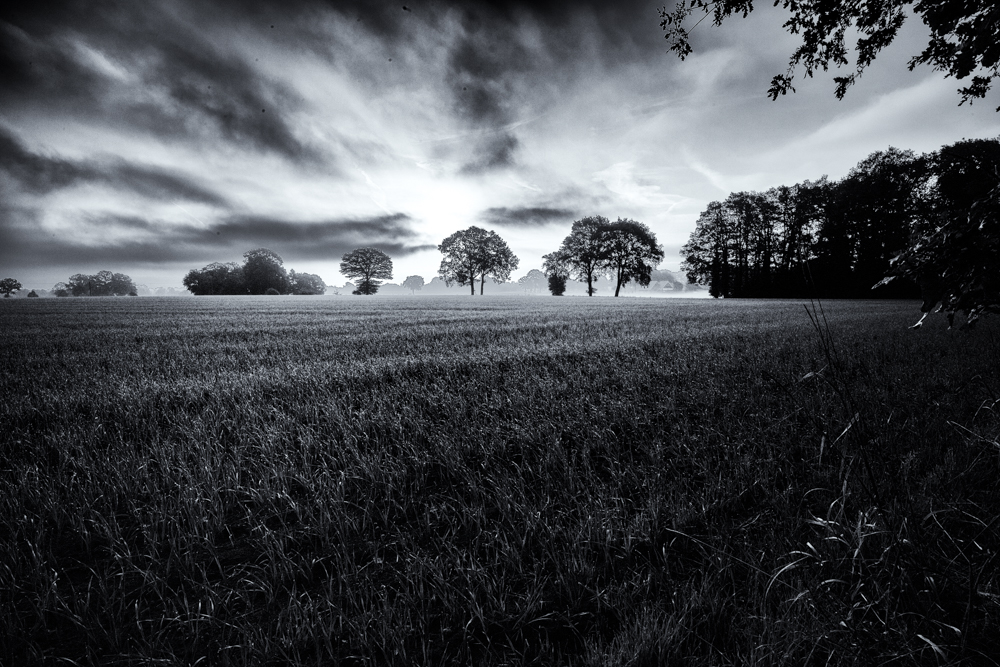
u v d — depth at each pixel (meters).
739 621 1.62
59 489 2.98
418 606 1.85
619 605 1.74
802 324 13.23
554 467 3.18
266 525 2.62
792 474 2.75
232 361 8.34
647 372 6.26
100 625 1.71
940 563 1.67
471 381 6.07
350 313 24.86
